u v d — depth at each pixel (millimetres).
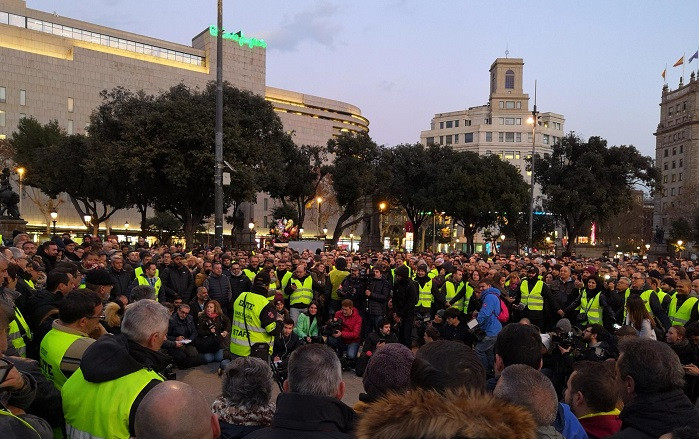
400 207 54969
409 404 1105
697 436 1825
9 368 2453
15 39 67375
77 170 39375
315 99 105875
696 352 5734
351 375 9305
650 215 92438
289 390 2449
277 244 26391
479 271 12062
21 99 66688
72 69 71062
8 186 22766
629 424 2986
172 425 1947
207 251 15773
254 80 89062
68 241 13266
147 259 10086
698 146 91625
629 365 3023
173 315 9172
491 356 8102
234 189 29203
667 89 100812
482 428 985
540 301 10172
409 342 10023
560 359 6242
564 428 3066
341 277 11773
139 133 28078
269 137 34594
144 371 2906
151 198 33750
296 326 9852
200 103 30531
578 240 70438
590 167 41156
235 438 3170
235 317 7055
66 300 3662
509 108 122062
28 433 2451
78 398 2867
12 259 6445
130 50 78875
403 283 10234
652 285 10508
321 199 59406
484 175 46500
